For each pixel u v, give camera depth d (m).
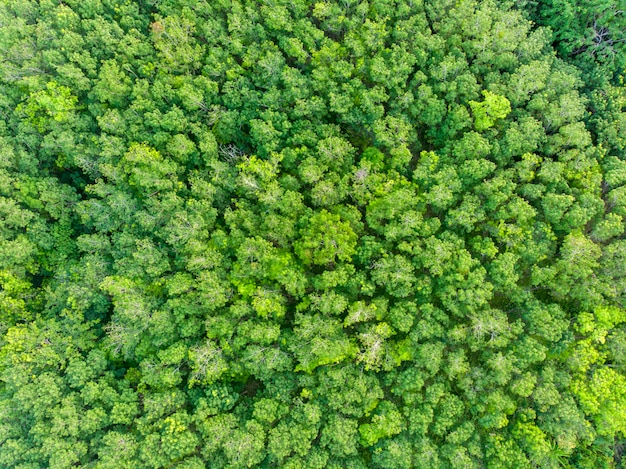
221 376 36.03
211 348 34.91
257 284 37.44
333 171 39.09
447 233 36.53
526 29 39.28
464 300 34.78
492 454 32.81
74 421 33.91
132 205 39.31
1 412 33.91
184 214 37.59
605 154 38.09
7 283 39.22
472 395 33.72
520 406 34.06
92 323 39.22
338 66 39.56
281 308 35.75
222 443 33.03
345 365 35.28
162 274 39.09
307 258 36.69
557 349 34.06
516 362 33.50
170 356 34.88
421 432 32.81
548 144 37.69
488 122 36.94
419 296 36.62
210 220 38.94
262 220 38.41
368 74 40.41
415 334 34.53
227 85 40.28
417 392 34.72
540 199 37.19
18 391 34.47
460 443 33.31
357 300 37.53
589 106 40.06
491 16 40.19
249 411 35.28
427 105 38.78
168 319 36.25
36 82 39.72
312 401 34.59
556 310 34.41
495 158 37.41
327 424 34.00
